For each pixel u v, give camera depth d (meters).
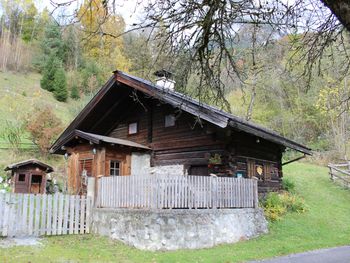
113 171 15.20
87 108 16.84
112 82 15.68
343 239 12.28
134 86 14.59
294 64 5.35
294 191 18.55
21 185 20.25
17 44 55.41
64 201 11.11
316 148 30.53
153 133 16.67
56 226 10.82
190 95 5.14
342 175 22.59
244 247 10.23
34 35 55.09
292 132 30.72
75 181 15.68
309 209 15.98
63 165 26.44
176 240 9.66
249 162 15.27
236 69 4.91
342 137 28.36
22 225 10.20
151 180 10.08
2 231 9.85
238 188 11.91
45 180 21.02
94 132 18.83
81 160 15.69
